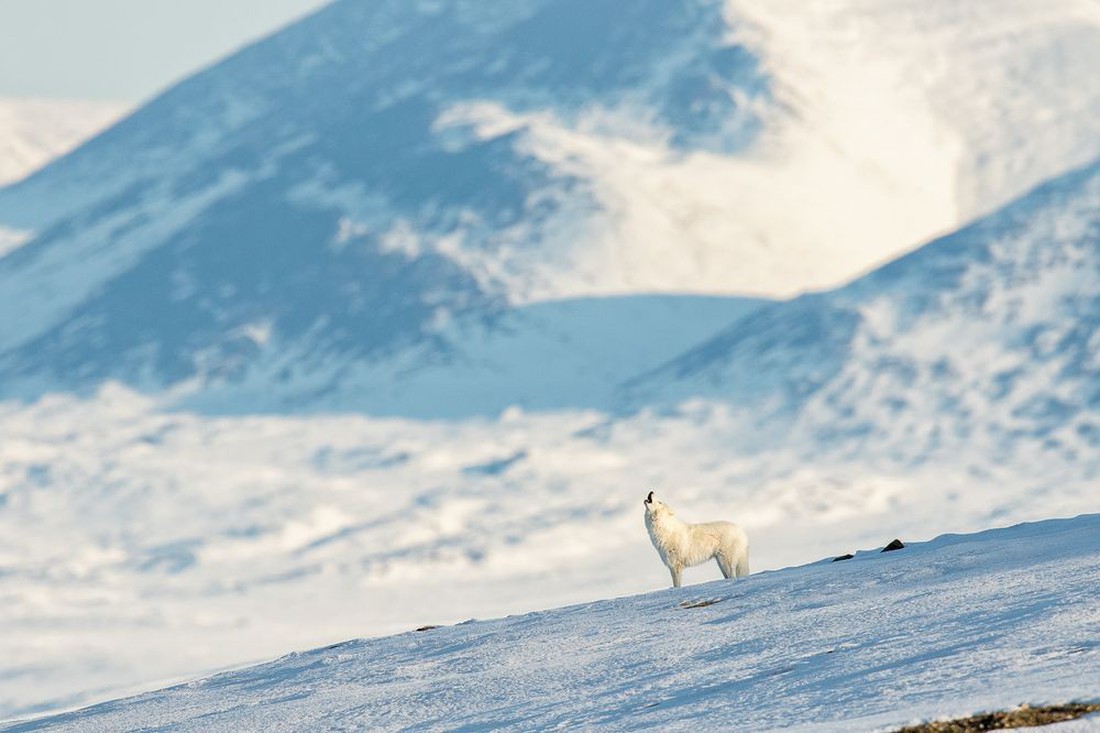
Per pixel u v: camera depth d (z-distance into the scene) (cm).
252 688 5356
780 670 3369
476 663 4700
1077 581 3912
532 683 4006
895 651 3281
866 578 5266
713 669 3616
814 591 5138
